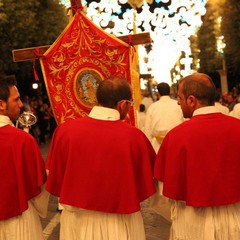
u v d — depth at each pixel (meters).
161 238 5.42
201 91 2.95
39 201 3.22
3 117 3.14
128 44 5.23
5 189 3.02
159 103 7.01
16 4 17.05
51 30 20.27
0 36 17.39
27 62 19.41
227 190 2.84
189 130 2.91
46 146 17.17
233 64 28.83
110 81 3.07
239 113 7.52
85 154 2.96
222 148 2.87
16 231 3.09
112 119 3.03
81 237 3.00
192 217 2.95
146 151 3.04
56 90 5.26
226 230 2.90
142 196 3.02
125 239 2.99
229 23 21.95
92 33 5.25
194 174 2.86
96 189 2.93
